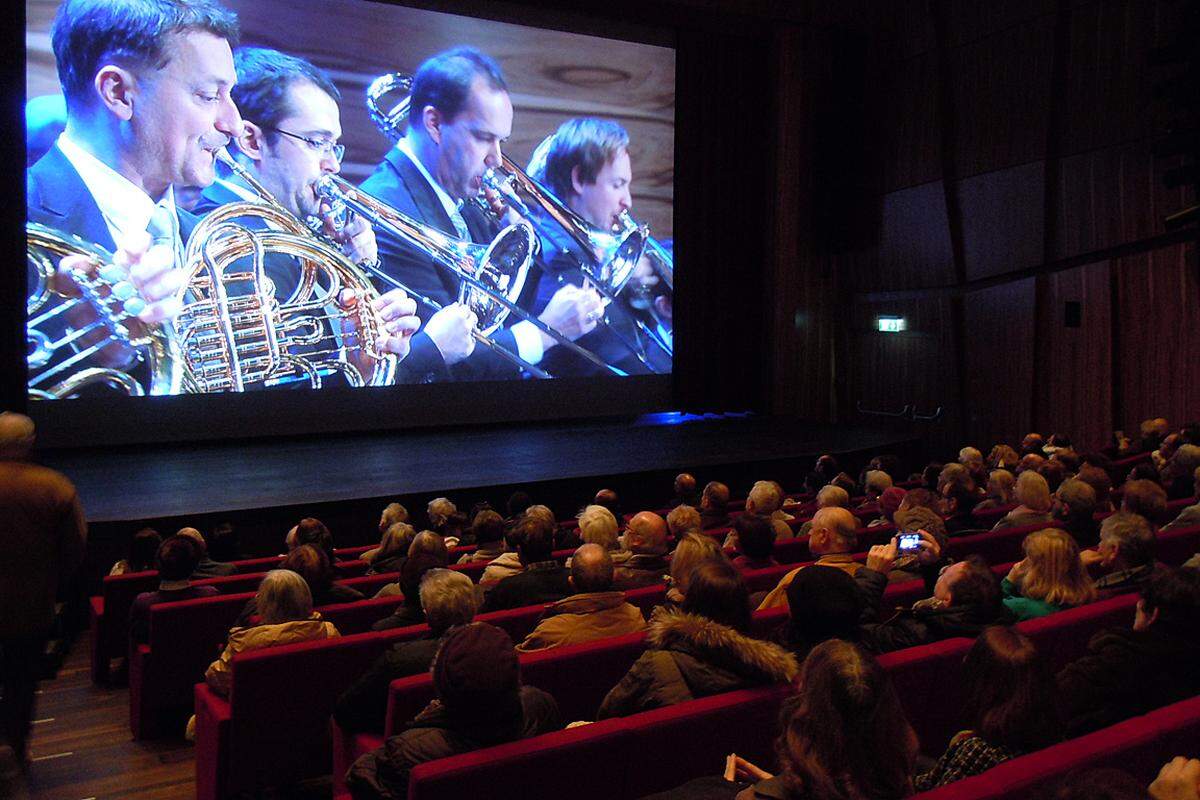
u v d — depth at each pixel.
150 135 11.03
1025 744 2.04
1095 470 5.88
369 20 12.09
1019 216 12.16
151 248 11.10
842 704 1.80
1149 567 3.59
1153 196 10.75
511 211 13.10
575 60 13.39
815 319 14.89
